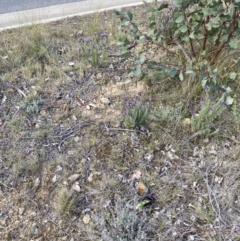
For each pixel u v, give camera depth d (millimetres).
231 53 1917
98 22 2367
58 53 2115
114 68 2008
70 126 1713
